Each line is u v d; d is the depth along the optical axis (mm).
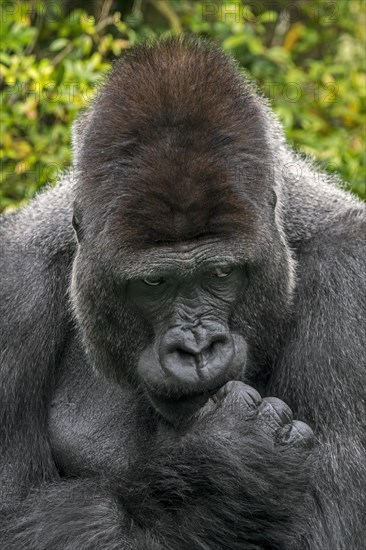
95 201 15508
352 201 18531
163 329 15445
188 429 16141
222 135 15188
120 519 15773
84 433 17500
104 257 15273
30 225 18328
